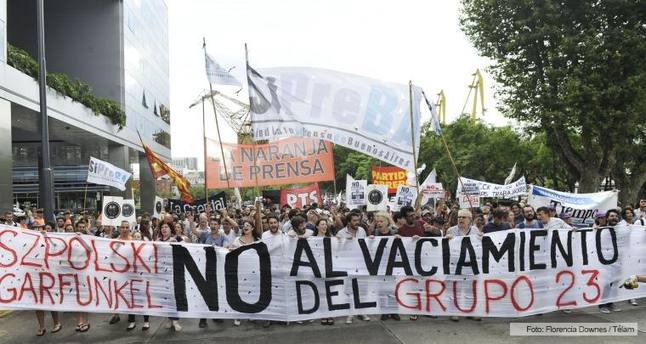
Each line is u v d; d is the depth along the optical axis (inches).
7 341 272.2
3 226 273.1
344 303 289.7
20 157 1418.6
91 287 278.1
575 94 705.6
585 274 303.4
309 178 453.4
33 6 1199.6
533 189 510.9
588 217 480.1
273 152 454.6
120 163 1259.2
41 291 274.5
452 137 1505.9
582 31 729.0
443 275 291.7
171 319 287.7
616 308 314.3
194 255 283.7
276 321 298.4
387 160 331.9
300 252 288.8
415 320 294.8
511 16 789.9
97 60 1219.2
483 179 1515.7
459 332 267.1
